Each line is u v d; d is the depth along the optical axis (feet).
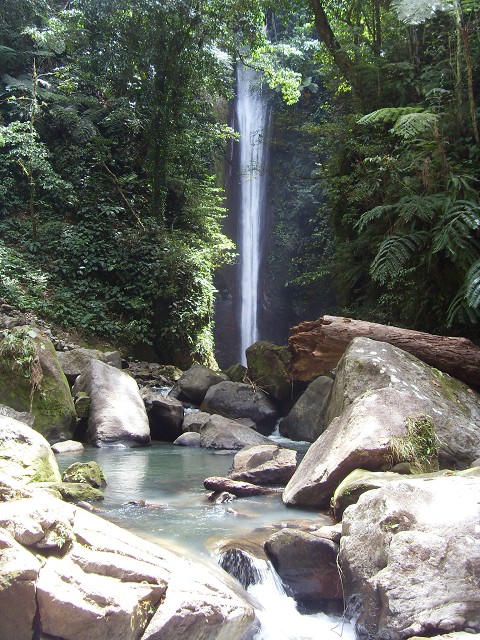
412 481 11.60
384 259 24.64
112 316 44.11
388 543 10.24
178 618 8.45
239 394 30.48
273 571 11.30
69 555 9.02
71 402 24.56
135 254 47.11
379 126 35.06
